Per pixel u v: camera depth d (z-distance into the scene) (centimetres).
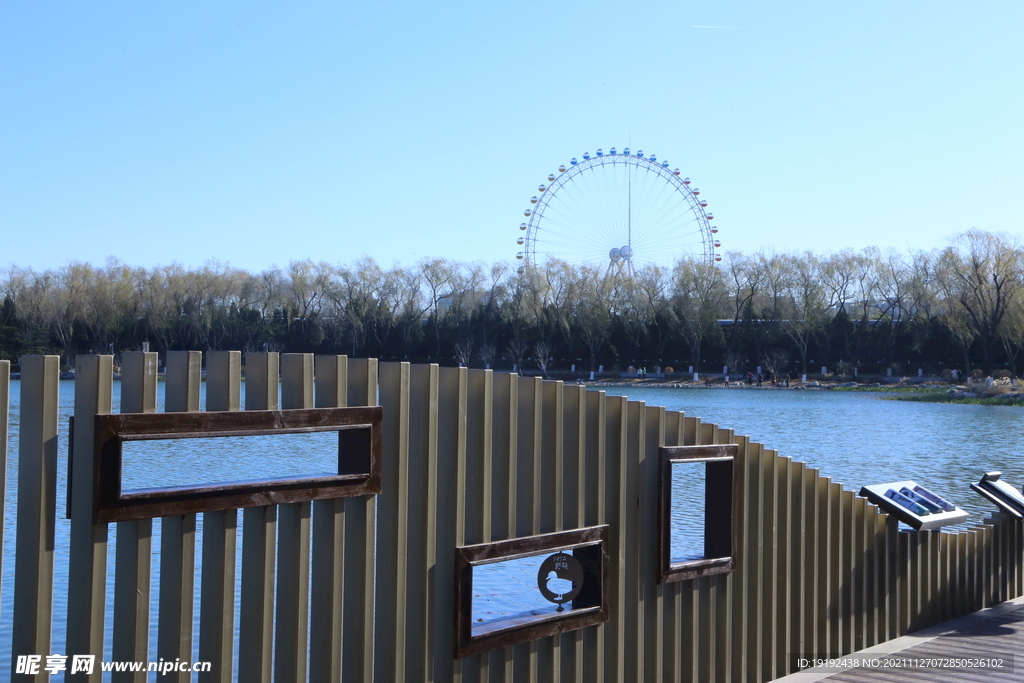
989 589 762
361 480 384
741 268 7950
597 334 7988
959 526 1241
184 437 335
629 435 494
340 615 387
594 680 477
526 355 8119
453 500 416
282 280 7638
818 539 603
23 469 317
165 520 345
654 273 8131
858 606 634
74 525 323
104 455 319
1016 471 2175
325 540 381
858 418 4025
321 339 7688
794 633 586
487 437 430
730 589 540
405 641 405
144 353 335
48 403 318
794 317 7700
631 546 494
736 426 3547
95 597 322
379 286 7881
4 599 785
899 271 7312
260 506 358
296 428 362
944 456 2478
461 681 421
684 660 520
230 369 354
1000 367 6906
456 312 7994
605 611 474
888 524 658
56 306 6269
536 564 1056
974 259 5922
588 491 474
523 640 435
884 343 7450
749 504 552
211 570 351
